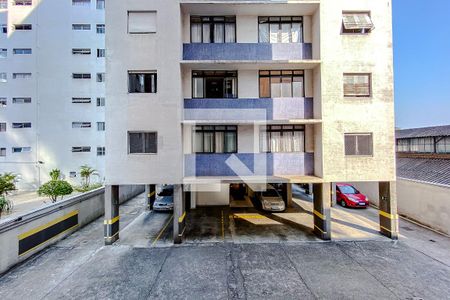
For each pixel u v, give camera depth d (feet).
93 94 82.38
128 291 23.36
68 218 37.91
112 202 34.58
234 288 23.75
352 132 35.12
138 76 34.63
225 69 37.86
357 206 50.78
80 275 26.12
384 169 35.14
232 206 54.13
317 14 35.94
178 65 34.12
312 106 37.73
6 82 80.48
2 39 80.59
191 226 41.34
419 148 67.67
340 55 35.09
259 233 37.93
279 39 38.40
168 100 34.12
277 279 25.25
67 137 82.02
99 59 82.38
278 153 37.70
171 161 34.12
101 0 82.33
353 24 34.47
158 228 40.88
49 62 81.35
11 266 27.43
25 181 80.94
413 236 35.96
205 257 30.19
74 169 82.12
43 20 81.15
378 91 35.29
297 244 33.81
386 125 35.27
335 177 34.83
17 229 28.40
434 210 38.11
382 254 30.53
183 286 24.12
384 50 35.35
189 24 37.78
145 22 34.42
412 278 25.21
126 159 34.04
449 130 62.64
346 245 33.32
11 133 80.79
